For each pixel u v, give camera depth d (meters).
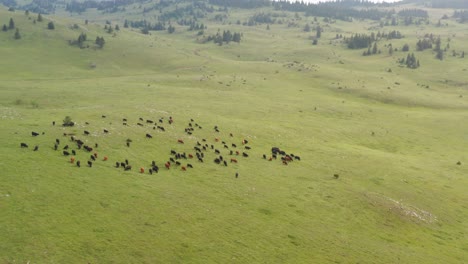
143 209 37.47
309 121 96.38
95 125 61.66
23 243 28.98
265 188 49.06
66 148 49.62
